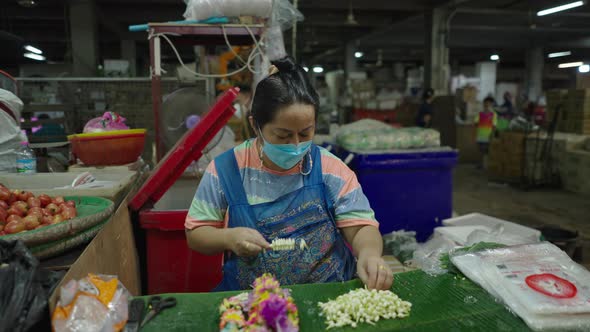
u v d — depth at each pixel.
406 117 14.40
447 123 9.90
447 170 4.14
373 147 4.14
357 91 16.03
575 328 1.15
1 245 1.14
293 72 1.33
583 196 7.34
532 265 1.41
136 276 2.38
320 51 23.72
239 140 4.64
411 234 3.91
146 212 2.35
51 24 15.26
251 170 1.49
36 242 1.48
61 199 1.93
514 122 9.38
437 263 1.58
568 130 8.66
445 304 1.28
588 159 7.36
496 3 13.10
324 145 4.77
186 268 2.44
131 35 16.61
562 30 17.38
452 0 12.09
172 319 1.19
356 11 14.53
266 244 1.30
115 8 13.64
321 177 1.50
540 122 12.31
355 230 1.53
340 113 15.26
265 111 1.30
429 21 13.06
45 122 3.87
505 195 7.53
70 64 12.51
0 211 1.66
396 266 3.10
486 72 20.52
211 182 1.49
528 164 8.44
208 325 1.16
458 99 15.38
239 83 4.78
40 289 1.03
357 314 1.19
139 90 4.16
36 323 0.99
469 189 8.09
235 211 1.47
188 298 1.31
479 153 11.78
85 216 1.66
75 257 1.61
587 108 8.23
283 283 1.49
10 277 1.02
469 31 18.12
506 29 17.05
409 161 4.02
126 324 1.13
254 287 1.25
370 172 3.99
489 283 1.34
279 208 1.47
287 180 1.48
